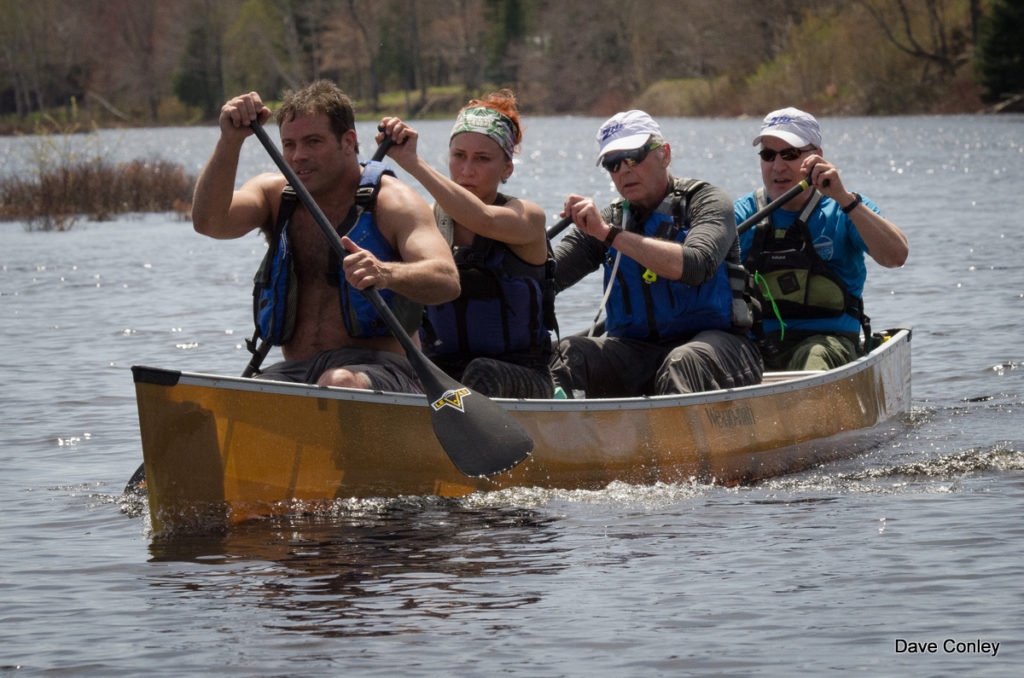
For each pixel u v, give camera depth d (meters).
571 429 15.09
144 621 10.69
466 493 14.50
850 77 187.25
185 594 11.34
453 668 9.62
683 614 10.75
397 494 14.08
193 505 12.98
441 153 131.88
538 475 14.85
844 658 9.78
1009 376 22.77
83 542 13.13
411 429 14.15
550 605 10.96
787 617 10.64
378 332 14.37
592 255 17.98
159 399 12.69
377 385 14.07
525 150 139.75
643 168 16.95
